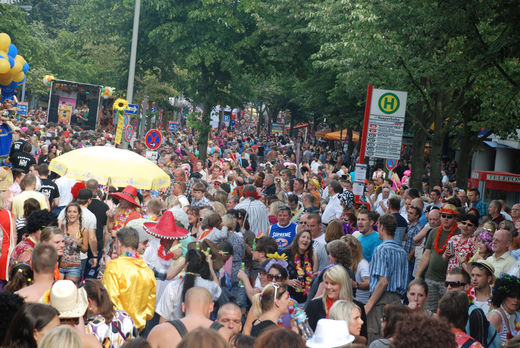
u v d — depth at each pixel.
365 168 20.81
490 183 30.89
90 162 19.33
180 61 54.84
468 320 9.48
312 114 94.56
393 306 8.74
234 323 8.26
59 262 15.18
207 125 56.19
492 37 24.69
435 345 6.24
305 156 69.75
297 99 77.88
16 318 6.82
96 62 79.38
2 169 17.34
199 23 52.19
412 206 17.20
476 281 10.75
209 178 32.62
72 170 19.20
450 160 60.12
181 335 8.36
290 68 54.22
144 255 13.52
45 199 16.89
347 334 7.68
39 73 84.69
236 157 45.28
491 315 9.80
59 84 56.94
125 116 40.00
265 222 19.17
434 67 23.89
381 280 11.96
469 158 36.03
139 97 74.94
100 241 17.09
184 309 8.82
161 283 13.12
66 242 15.17
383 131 20.78
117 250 11.09
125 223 17.12
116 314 8.88
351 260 11.98
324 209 21.77
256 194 19.33
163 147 45.19
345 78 36.00
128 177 19.23
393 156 20.78
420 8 21.95
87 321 8.77
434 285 14.23
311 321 10.64
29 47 76.94
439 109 31.16
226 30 52.56
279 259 11.27
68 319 7.99
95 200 17.25
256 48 53.69
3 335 6.82
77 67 89.75
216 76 55.72
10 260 13.12
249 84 59.22
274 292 9.11
